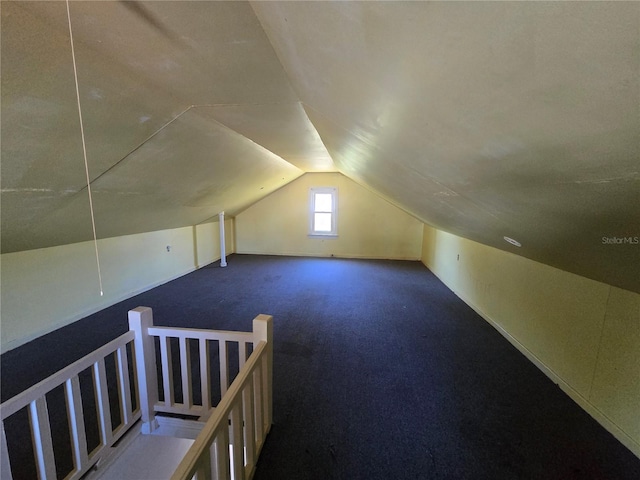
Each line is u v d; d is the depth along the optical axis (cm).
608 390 165
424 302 370
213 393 199
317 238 632
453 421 173
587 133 56
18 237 223
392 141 134
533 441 158
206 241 555
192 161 249
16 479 136
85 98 126
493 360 238
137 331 165
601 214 88
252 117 190
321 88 117
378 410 182
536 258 217
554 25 38
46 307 275
